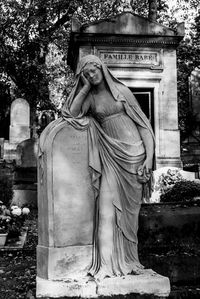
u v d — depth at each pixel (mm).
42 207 4035
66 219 3920
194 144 21641
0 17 21484
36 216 10688
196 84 22984
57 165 3926
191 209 6734
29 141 13898
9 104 27297
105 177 4027
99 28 13117
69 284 3725
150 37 13375
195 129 22531
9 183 13203
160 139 13375
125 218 4055
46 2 21844
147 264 4984
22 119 18016
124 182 4059
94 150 4066
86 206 4004
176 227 6281
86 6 21828
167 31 13430
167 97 13516
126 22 13258
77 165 4012
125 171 4055
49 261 3816
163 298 3770
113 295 3715
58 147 3949
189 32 24734
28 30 22531
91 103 4176
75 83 4211
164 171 10273
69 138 4008
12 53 23109
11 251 6762
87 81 4094
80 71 4129
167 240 6105
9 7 21797
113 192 3986
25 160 13812
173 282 4691
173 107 13523
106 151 4086
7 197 12898
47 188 3891
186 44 24734
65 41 22984
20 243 7230
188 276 4789
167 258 5113
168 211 6555
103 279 3770
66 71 23500
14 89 26500
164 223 6277
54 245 3859
